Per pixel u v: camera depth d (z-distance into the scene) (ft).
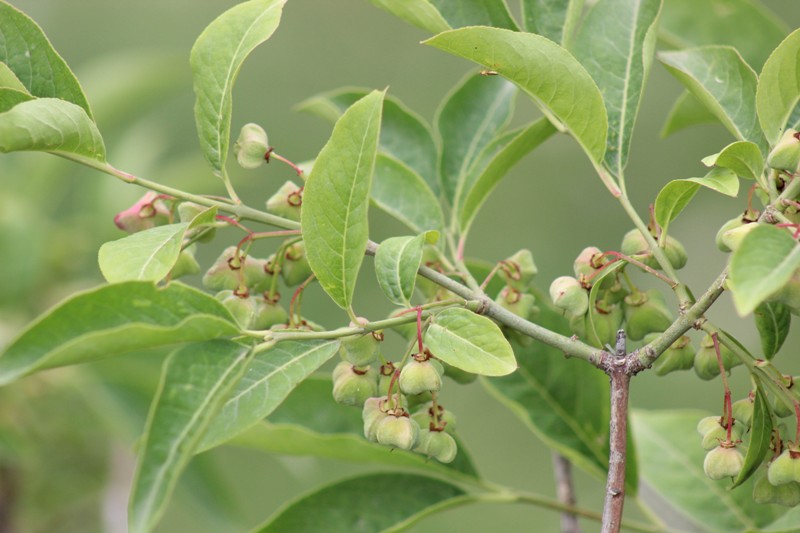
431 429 3.63
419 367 3.57
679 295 3.61
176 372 3.50
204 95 3.69
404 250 3.60
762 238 3.38
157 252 3.57
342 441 3.90
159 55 5.04
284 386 3.56
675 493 4.08
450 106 4.04
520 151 3.84
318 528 3.88
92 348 3.44
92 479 4.72
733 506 4.05
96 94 5.05
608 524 3.57
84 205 5.04
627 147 3.77
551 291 3.69
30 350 3.44
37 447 4.54
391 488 3.91
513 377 3.99
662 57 3.79
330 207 3.57
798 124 3.71
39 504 4.70
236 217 3.67
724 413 3.63
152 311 3.50
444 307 3.63
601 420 3.97
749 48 4.12
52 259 4.82
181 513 6.04
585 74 3.66
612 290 3.69
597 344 3.67
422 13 3.77
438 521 5.24
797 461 3.59
